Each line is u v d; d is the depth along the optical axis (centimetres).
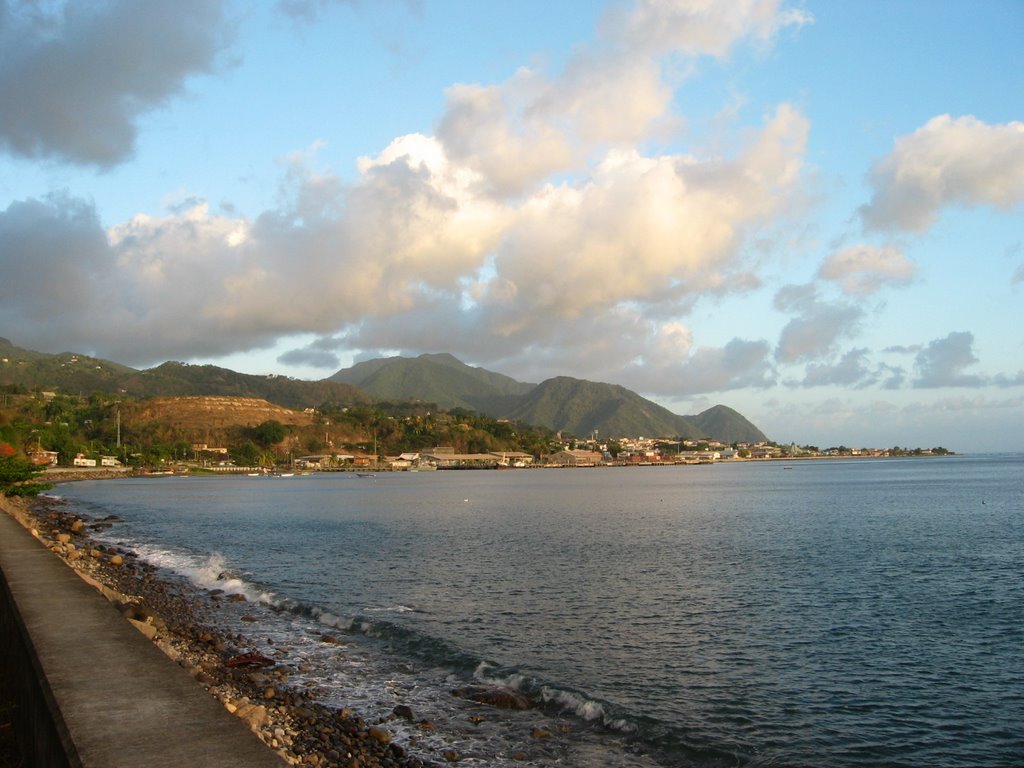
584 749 1431
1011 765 1404
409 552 4541
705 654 2134
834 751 1455
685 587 3231
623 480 19700
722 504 9344
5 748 950
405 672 1920
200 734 634
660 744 1468
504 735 1486
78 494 11850
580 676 1914
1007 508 7838
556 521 6931
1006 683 1875
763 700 1742
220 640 2195
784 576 3525
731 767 1374
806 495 11144
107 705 707
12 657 1170
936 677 1923
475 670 1942
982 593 3048
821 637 2336
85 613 1152
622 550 4597
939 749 1470
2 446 9775
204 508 9056
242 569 3822
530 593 3092
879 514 7306
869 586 3234
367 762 1302
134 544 5038
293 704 1605
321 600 2933
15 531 2747
